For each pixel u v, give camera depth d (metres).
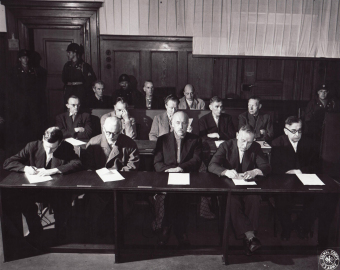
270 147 3.73
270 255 2.99
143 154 3.70
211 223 3.51
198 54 5.96
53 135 3.03
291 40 5.95
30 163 3.14
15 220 2.90
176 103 4.08
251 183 2.83
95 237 3.14
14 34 5.73
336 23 5.91
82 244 3.03
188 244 3.03
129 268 2.80
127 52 5.98
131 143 3.38
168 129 4.12
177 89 6.17
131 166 3.32
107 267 2.81
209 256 2.97
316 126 5.23
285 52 5.99
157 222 3.07
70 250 2.99
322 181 2.93
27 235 3.18
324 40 5.97
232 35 5.91
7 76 5.48
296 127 3.43
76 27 5.80
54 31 5.88
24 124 5.52
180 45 5.98
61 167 3.00
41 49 5.92
